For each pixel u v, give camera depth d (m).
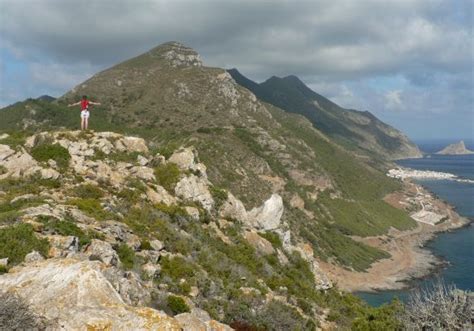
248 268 30.80
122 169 34.69
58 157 32.06
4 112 142.12
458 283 96.25
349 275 100.88
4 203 23.39
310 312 29.47
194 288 21.91
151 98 181.62
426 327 18.16
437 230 156.12
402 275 103.50
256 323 21.83
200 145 130.25
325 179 162.00
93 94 182.00
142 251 22.84
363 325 22.17
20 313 10.74
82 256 17.83
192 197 36.41
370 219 149.12
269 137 166.12
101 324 11.01
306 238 111.88
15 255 16.33
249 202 110.38
